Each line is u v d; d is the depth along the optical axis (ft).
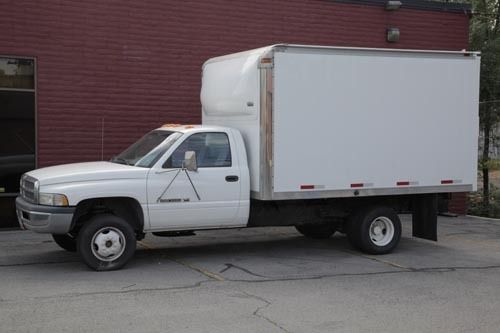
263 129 29.89
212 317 20.85
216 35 44.52
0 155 38.73
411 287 25.80
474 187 35.12
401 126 32.91
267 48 29.91
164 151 28.94
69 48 40.14
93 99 40.98
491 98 57.98
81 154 40.78
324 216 33.06
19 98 39.17
